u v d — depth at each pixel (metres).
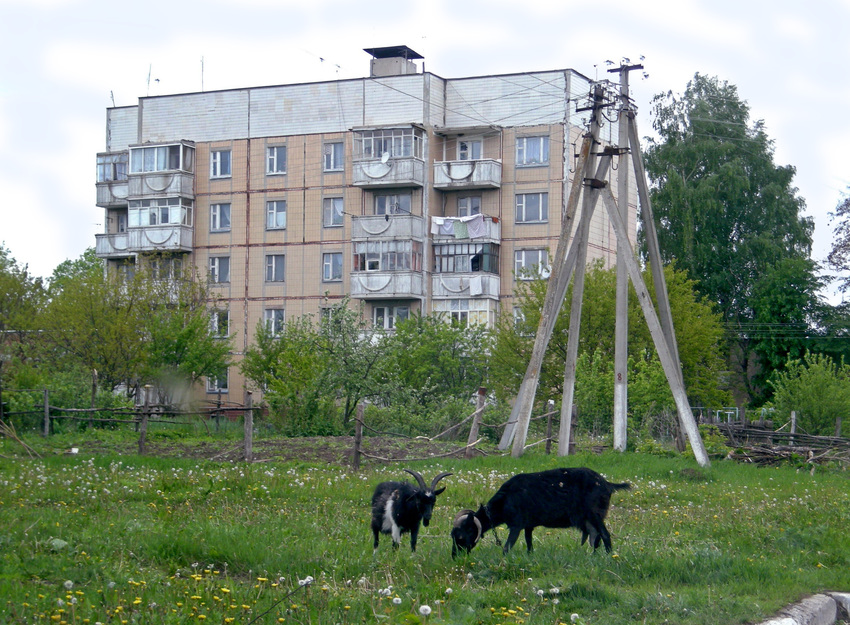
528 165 48.34
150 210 52.69
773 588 9.42
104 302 39.34
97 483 16.19
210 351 40.78
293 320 47.09
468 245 48.06
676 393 23.58
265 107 52.16
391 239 47.78
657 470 20.88
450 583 9.34
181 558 10.16
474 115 49.59
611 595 8.80
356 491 16.20
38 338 38.75
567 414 24.44
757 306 52.75
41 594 8.22
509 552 10.86
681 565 10.14
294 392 30.47
